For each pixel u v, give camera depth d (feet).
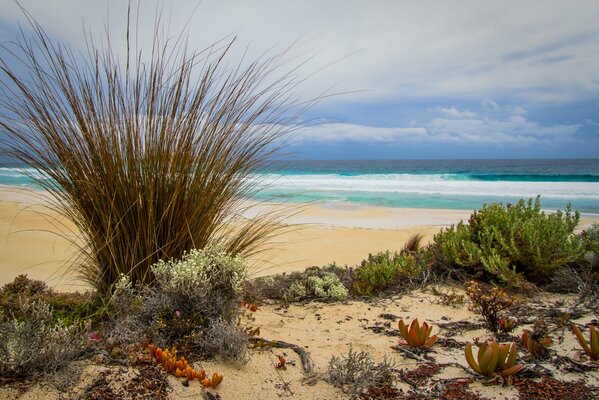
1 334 7.38
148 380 7.52
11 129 9.62
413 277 16.01
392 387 7.93
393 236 34.40
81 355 8.10
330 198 68.33
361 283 15.52
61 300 10.83
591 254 15.10
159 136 10.51
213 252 10.39
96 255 10.90
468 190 80.53
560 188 81.25
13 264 22.82
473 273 16.43
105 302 10.19
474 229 18.25
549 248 15.02
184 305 9.57
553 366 8.60
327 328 11.48
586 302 12.57
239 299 10.75
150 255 10.46
